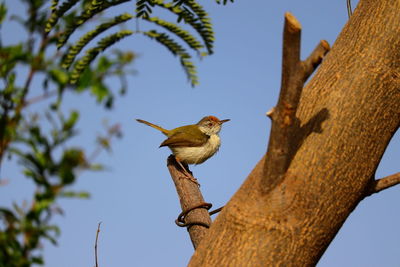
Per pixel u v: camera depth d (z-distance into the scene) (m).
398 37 6.26
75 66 6.49
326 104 6.05
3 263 5.97
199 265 5.64
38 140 6.59
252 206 5.65
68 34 6.27
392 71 6.14
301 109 6.16
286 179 5.66
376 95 6.02
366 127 5.91
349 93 6.04
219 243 5.66
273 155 5.54
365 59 6.23
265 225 5.50
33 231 6.16
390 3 6.46
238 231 5.59
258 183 5.79
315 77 6.48
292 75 5.15
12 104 6.86
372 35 6.36
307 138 5.88
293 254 5.46
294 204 5.57
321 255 5.77
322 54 5.09
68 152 6.59
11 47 7.00
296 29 4.86
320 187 5.65
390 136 6.12
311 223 5.57
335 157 5.75
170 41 6.43
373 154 5.93
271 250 5.43
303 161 5.74
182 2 6.23
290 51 5.02
